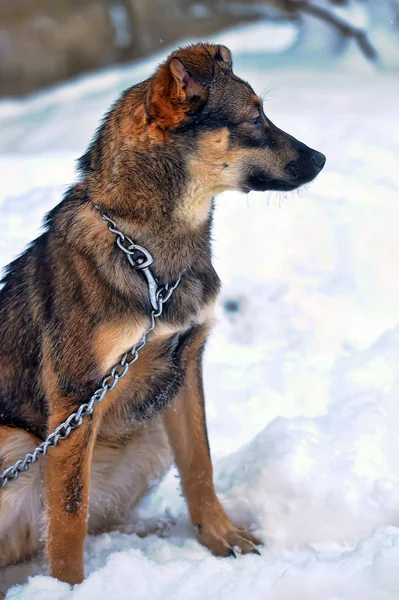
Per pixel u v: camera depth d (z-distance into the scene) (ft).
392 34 39.22
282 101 31.07
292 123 27.55
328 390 16.74
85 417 10.87
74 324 10.86
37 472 11.59
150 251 11.12
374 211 22.24
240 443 15.33
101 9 42.47
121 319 10.84
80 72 41.81
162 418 12.57
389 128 26.86
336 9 39.78
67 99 36.47
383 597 9.00
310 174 12.17
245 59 37.96
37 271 11.60
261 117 11.96
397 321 19.92
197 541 12.26
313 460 12.72
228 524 12.23
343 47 38.83
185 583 9.99
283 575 9.50
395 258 21.33
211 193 11.75
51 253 11.44
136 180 11.05
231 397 16.99
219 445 15.24
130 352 11.05
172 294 11.39
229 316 20.15
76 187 11.72
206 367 18.11
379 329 19.69
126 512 13.12
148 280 11.10
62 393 10.96
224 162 11.61
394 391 14.53
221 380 17.53
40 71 41.04
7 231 20.53
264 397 16.87
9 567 12.14
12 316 11.77
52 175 23.91
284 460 12.65
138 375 11.59
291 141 12.12
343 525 11.85
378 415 13.66
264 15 43.68
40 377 11.36
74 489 10.94
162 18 42.98
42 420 11.50
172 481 14.26
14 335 11.66
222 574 10.14
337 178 23.89
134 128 11.13
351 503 11.96
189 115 11.19
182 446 12.39
